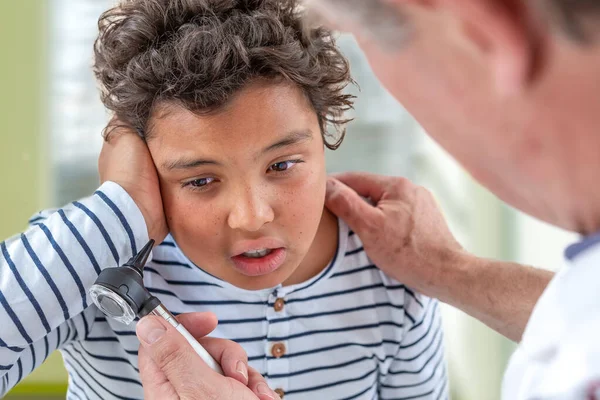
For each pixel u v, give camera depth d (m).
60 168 2.02
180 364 0.56
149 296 0.58
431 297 0.76
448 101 0.34
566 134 0.31
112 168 0.67
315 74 0.63
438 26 0.31
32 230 0.64
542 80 0.30
